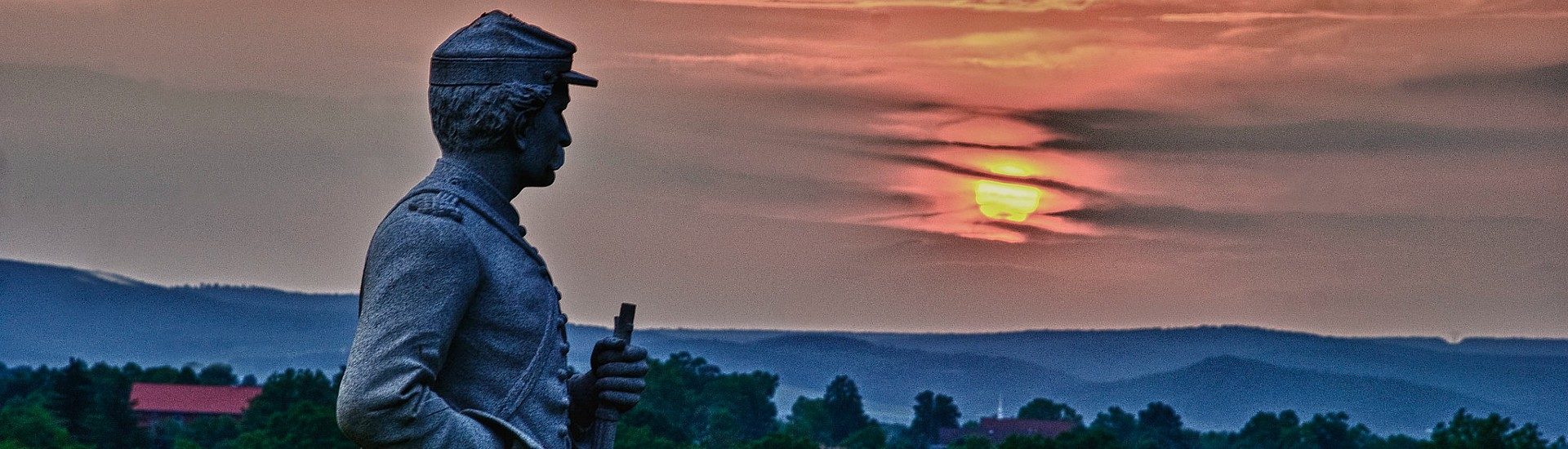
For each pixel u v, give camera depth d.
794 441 156.88
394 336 7.64
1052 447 170.50
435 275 7.73
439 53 8.15
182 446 140.88
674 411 162.25
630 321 8.51
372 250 7.85
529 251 8.13
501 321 7.93
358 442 7.71
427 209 7.86
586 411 8.50
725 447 159.88
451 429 7.68
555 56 8.19
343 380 7.64
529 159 8.20
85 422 149.50
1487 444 131.62
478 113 8.03
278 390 153.50
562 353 8.17
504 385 7.93
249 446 123.69
